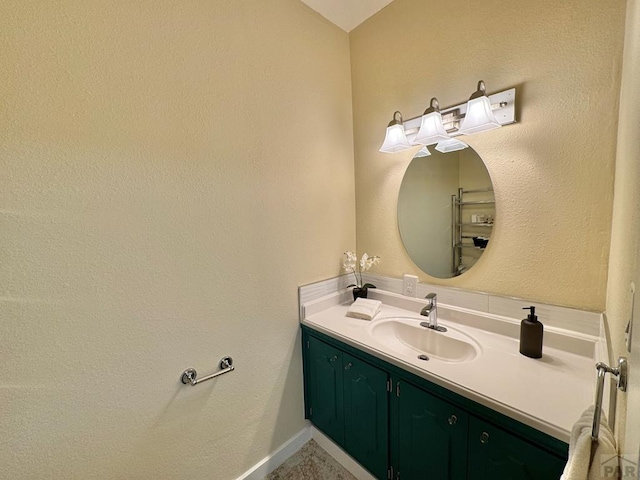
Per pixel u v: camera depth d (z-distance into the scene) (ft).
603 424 2.00
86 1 3.02
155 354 3.69
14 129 2.71
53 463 3.05
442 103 4.83
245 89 4.36
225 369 4.30
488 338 4.26
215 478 4.35
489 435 3.00
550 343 3.88
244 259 4.49
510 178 4.19
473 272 4.72
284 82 4.87
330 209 5.82
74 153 3.02
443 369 3.50
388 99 5.57
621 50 3.20
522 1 3.89
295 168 5.13
